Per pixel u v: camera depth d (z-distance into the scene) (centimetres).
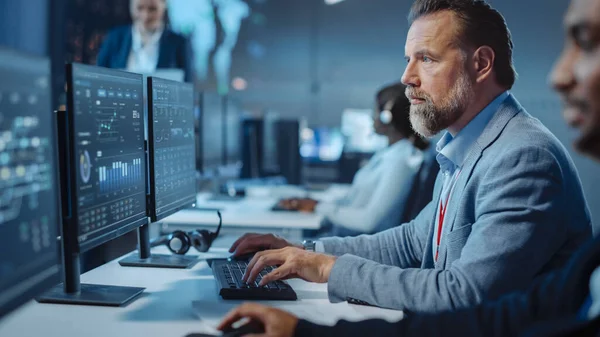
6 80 242
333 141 623
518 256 123
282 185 434
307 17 765
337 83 774
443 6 147
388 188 278
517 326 95
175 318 124
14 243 238
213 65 769
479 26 145
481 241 127
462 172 145
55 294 137
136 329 117
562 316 86
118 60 414
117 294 139
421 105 150
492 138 142
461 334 99
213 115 343
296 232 282
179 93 184
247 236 177
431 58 147
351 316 128
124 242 190
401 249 174
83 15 612
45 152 272
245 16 766
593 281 83
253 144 434
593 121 74
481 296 121
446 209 147
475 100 147
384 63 762
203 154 323
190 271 167
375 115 293
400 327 102
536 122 144
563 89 77
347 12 758
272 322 105
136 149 153
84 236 124
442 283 126
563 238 130
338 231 292
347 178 488
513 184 129
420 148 283
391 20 751
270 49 772
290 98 781
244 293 140
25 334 112
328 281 138
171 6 754
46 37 577
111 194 138
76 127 121
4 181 235
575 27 75
